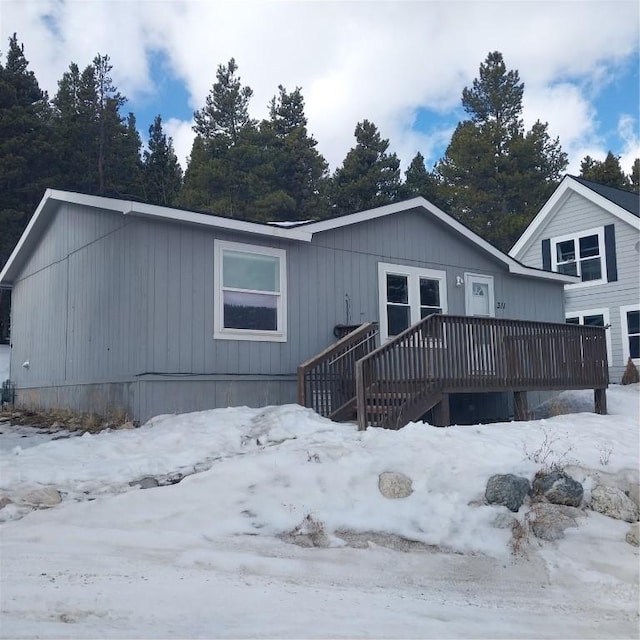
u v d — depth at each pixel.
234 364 10.97
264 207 34.34
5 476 7.03
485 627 4.72
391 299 13.53
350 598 5.04
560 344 12.40
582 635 4.72
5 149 27.53
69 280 13.48
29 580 4.90
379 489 6.81
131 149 36.66
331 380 10.89
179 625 4.30
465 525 6.41
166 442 8.42
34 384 15.49
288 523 6.23
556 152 38.81
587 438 8.81
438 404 10.73
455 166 38.16
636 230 22.05
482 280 15.26
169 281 10.39
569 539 6.44
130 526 6.09
